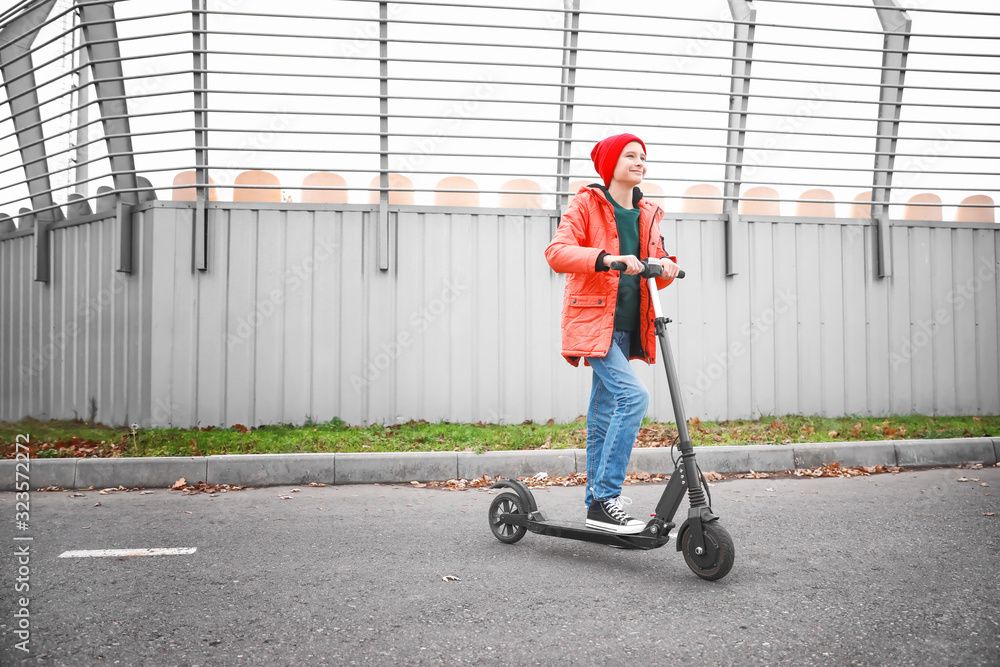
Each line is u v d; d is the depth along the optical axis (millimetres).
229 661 1943
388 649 2023
